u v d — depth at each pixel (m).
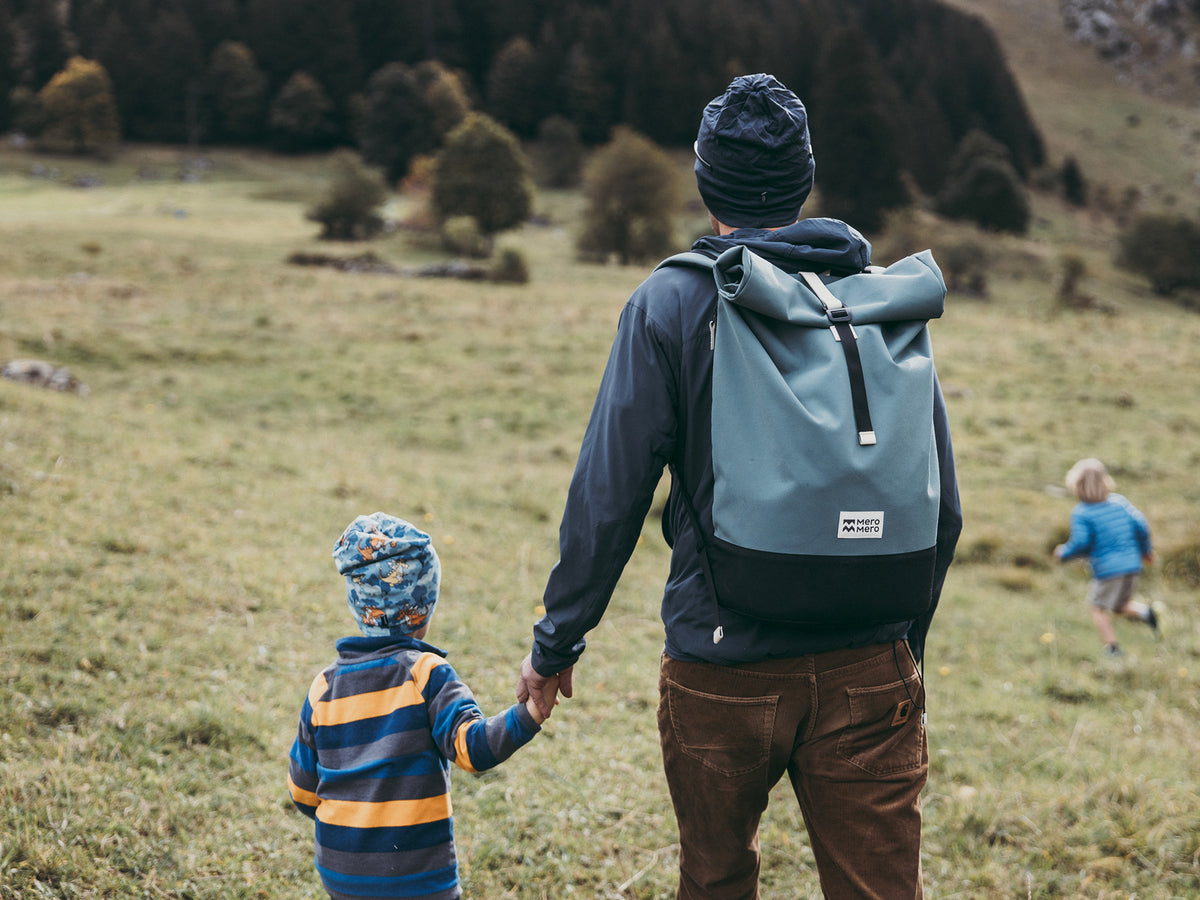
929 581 1.55
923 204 92.94
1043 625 7.42
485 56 123.56
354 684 1.84
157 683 3.71
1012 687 5.73
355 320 21.64
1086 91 145.75
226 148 102.12
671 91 107.62
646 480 1.58
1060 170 120.25
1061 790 3.75
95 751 3.09
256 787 3.10
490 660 4.75
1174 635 7.41
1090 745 4.65
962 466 13.59
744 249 1.54
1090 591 7.06
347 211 48.12
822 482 1.44
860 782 1.64
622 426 1.57
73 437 7.66
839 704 1.62
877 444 1.48
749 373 1.51
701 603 1.62
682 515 1.69
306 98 100.94
